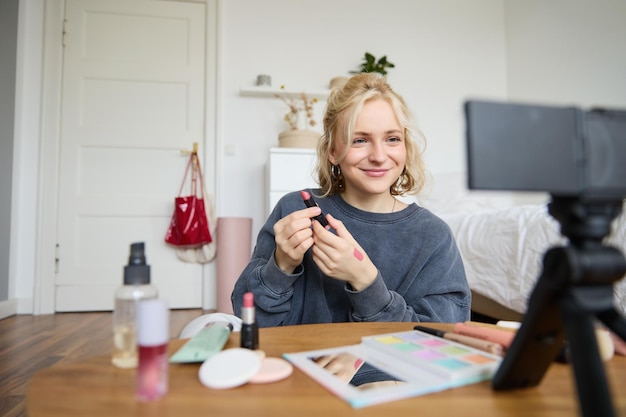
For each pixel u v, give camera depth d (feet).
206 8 8.69
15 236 7.82
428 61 9.59
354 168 2.52
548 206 1.05
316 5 9.14
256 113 8.78
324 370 1.23
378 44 9.36
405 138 2.85
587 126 0.97
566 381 1.19
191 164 8.50
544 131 0.93
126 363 1.28
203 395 1.05
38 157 8.05
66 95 8.19
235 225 7.73
